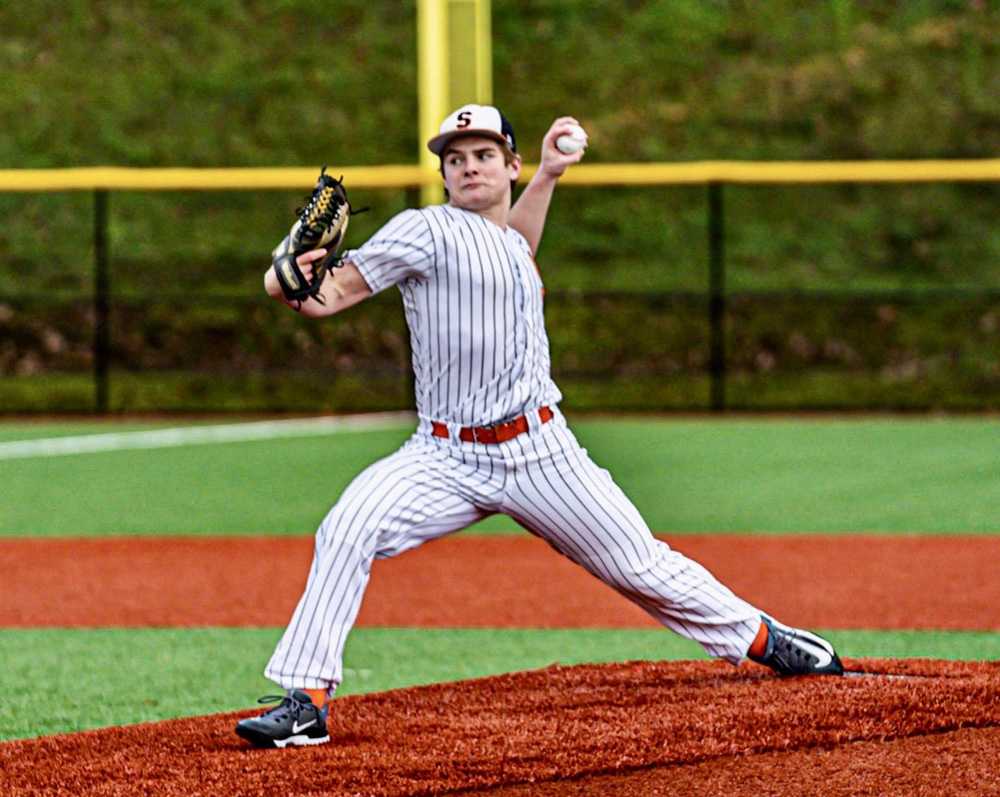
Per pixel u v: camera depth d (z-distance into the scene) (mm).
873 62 79312
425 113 56688
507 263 14641
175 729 15086
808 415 53656
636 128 76500
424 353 14766
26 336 66000
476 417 14633
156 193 74562
